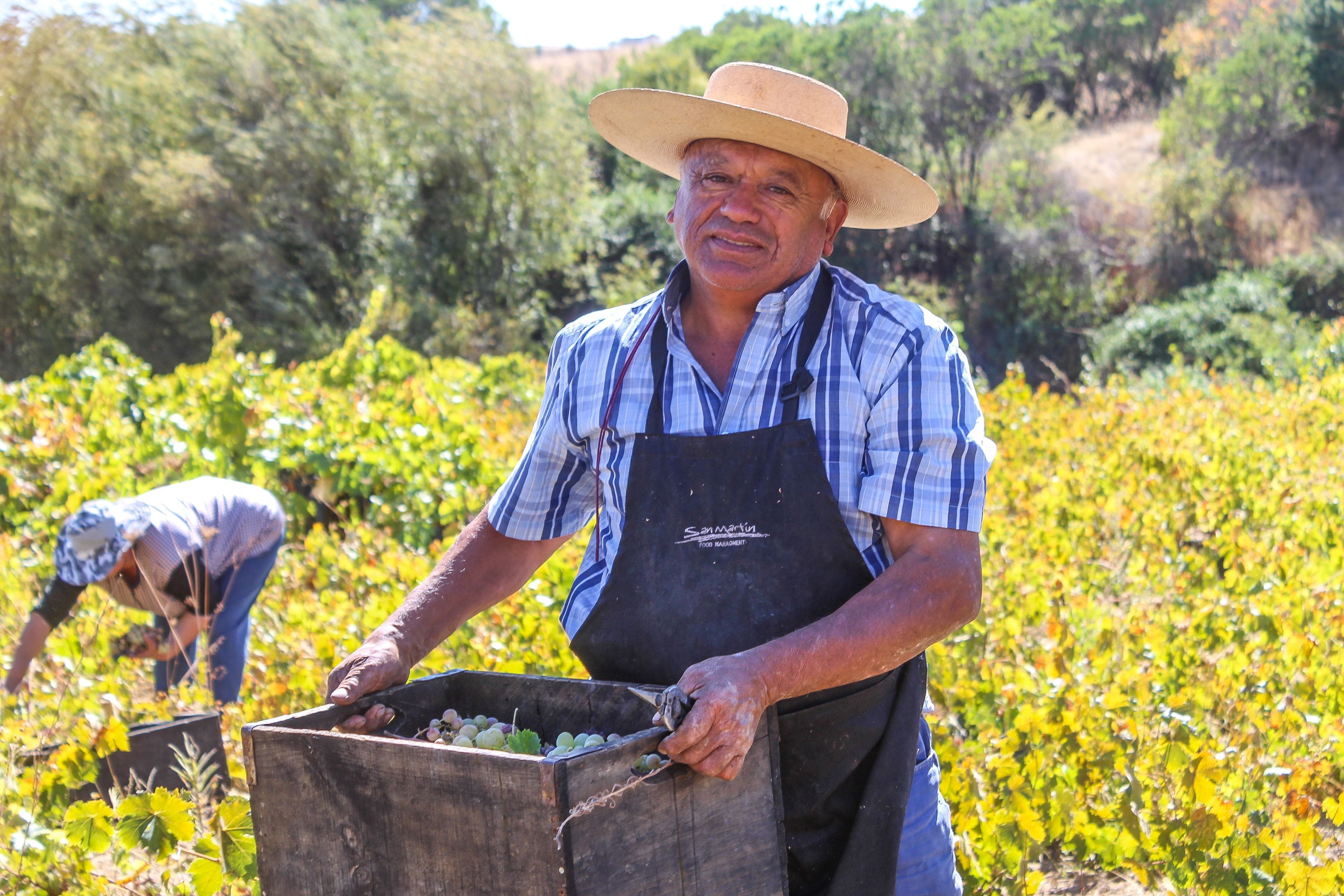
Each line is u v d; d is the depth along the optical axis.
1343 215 31.94
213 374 9.16
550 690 1.98
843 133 2.12
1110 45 42.88
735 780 1.68
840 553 1.85
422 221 27.98
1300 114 33.78
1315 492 7.08
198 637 4.29
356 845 1.66
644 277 28.97
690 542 1.89
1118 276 31.66
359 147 26.52
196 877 2.57
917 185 2.03
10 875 2.78
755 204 1.96
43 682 3.96
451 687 2.06
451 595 2.15
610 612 1.94
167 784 3.47
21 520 6.87
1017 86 33.69
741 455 1.88
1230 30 42.34
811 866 1.93
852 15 37.91
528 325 28.12
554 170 28.69
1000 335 30.84
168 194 24.12
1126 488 7.25
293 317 24.64
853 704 1.90
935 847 2.07
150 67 26.08
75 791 3.34
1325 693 4.09
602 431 2.06
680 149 2.22
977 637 4.34
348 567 5.64
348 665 1.97
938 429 1.86
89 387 9.61
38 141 24.81
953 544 1.83
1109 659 4.18
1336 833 3.64
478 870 1.54
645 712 1.86
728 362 2.01
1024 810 3.09
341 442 7.92
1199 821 3.12
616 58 71.81
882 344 1.92
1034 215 32.25
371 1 55.38
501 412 10.80
